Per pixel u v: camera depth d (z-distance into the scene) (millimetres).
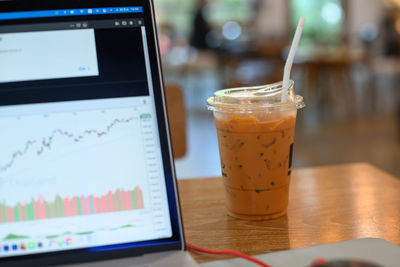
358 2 9594
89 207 691
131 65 724
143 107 719
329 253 704
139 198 702
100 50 719
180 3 9922
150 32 732
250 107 798
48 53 706
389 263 666
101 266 661
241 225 840
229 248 752
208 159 3951
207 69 7074
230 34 8461
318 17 9727
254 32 8867
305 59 5820
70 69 708
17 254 668
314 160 3812
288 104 804
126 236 689
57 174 691
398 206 894
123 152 708
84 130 703
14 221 674
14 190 679
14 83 694
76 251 677
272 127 805
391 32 7820
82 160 698
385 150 4008
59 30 711
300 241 766
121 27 728
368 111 5766
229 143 833
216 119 855
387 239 762
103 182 698
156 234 696
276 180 838
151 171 709
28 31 704
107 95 713
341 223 828
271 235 792
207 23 8352
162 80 726
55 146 695
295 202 934
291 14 9812
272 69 5781
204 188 1037
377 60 7449
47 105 698
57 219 682
